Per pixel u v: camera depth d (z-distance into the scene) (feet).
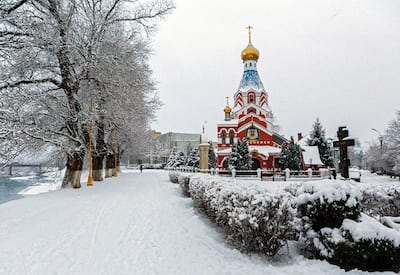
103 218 30.04
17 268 16.35
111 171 110.63
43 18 50.39
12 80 50.42
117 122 70.13
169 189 61.11
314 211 17.46
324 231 16.70
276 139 157.48
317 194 17.49
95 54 54.08
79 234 23.68
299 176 105.19
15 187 100.68
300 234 18.75
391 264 14.76
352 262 15.12
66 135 57.62
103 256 18.29
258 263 16.69
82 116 57.93
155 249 19.63
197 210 33.50
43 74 55.06
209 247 19.97
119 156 158.92
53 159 69.10
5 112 46.21
